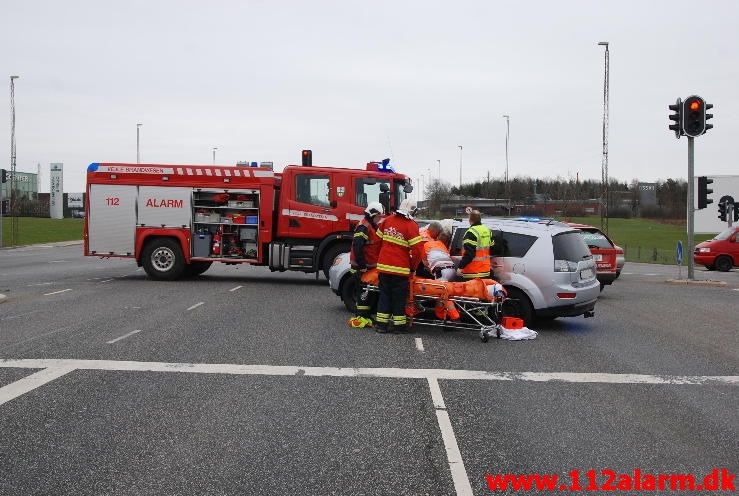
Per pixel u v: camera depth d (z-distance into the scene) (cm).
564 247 1043
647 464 481
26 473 444
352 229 1634
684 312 1306
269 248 1662
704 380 734
